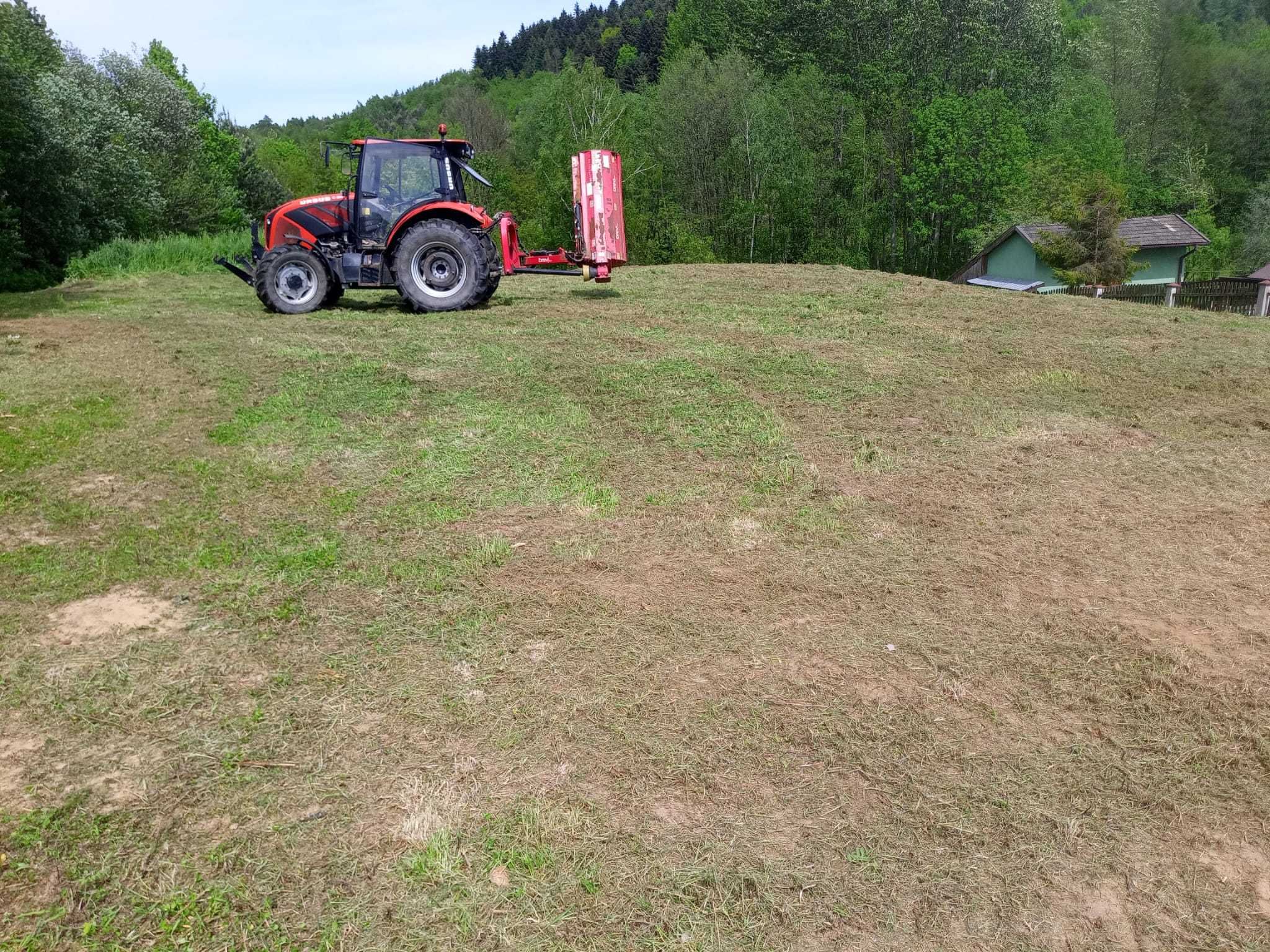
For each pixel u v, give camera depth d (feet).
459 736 9.33
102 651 10.69
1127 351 27.48
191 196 90.22
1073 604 12.17
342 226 33.45
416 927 7.06
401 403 20.61
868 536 14.32
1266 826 8.32
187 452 17.46
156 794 8.41
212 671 10.37
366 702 9.87
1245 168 165.37
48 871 7.49
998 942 7.06
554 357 24.86
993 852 7.96
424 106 327.26
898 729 9.57
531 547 13.76
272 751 9.04
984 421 20.22
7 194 54.90
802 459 17.69
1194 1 177.27
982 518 15.05
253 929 7.00
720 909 7.29
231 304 36.19
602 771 8.85
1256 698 10.09
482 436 18.67
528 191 134.21
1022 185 121.80
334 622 11.50
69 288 43.19
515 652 10.89
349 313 32.53
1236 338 30.17
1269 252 147.64
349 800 8.40
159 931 6.95
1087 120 139.03
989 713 9.86
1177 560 13.53
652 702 9.95
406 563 13.14
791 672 10.56
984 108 122.31
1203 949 7.02
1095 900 7.48
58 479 15.89
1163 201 142.20
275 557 13.26
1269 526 14.80
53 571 12.56
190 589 12.27
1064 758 9.17
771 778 8.80
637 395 21.43
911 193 129.59
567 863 7.72
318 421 19.34
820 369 24.16
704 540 14.10
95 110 76.48
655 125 132.16
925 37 134.31
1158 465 17.62
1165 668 10.68
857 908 7.34
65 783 8.50
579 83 124.57
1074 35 163.63
